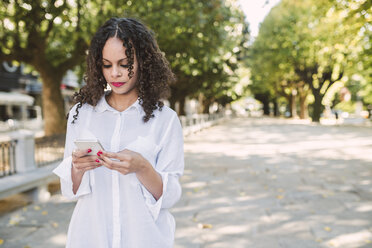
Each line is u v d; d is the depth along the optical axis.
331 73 26.91
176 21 8.71
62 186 1.23
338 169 7.61
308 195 5.43
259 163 8.52
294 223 4.14
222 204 4.96
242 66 32.88
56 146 6.48
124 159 1.08
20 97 23.27
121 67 1.20
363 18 6.53
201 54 10.36
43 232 3.90
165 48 9.82
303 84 33.16
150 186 1.19
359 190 5.70
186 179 6.71
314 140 14.05
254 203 5.00
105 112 1.28
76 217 1.29
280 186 6.07
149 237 1.22
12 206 4.87
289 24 23.58
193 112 40.31
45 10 7.81
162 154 1.28
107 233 1.24
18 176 4.96
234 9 10.22
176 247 3.47
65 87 26.62
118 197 1.23
